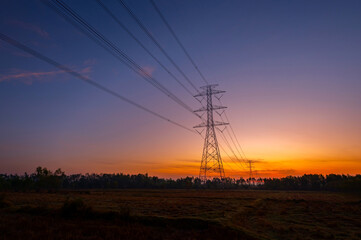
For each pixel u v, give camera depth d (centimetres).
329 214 4403
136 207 4516
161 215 3375
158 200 6656
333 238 2469
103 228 2578
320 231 2755
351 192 15862
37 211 3603
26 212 3616
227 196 9075
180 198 7731
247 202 6216
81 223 2850
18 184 14375
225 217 3228
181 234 2481
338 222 3491
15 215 3356
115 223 2911
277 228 2886
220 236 2419
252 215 4159
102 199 6831
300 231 2802
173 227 2828
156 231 2584
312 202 7031
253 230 2778
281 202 7106
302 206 5906
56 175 15775
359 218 3931
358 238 2478
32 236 2162
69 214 3319
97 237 2212
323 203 6738
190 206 4859
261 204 6238
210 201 6381
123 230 2512
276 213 4469
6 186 14075
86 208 3416
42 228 2536
